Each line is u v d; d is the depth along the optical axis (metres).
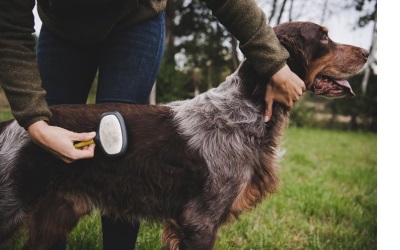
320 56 1.14
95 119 1.06
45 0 1.13
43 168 1.03
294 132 6.78
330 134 6.98
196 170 1.06
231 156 1.07
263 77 1.08
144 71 1.13
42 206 1.05
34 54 0.95
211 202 1.06
